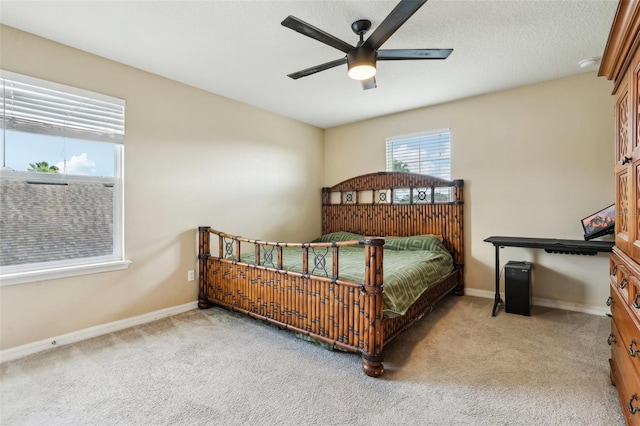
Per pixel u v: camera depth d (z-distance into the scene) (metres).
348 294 2.20
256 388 1.93
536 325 2.90
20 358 2.29
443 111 4.04
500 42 2.52
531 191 3.50
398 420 1.64
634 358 1.31
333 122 4.87
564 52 2.71
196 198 3.44
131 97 2.93
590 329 2.79
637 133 1.35
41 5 2.03
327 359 2.29
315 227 5.05
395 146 4.49
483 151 3.78
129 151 2.91
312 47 2.60
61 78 2.52
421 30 2.33
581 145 3.23
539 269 3.48
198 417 1.67
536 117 3.45
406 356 2.33
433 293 3.22
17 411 1.71
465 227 3.93
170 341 2.59
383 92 3.62
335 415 1.68
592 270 3.21
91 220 2.74
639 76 1.33
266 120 4.25
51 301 2.46
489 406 1.74
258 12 2.12
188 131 3.37
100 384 1.97
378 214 4.56
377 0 2.00
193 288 3.41
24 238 2.40
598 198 3.16
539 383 1.96
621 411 1.66
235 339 2.62
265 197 4.22
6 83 2.29
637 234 1.36
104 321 2.75
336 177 5.09
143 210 3.01
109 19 2.19
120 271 2.85
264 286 2.80
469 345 2.50
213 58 2.79
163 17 2.17
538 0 2.00
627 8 1.20
